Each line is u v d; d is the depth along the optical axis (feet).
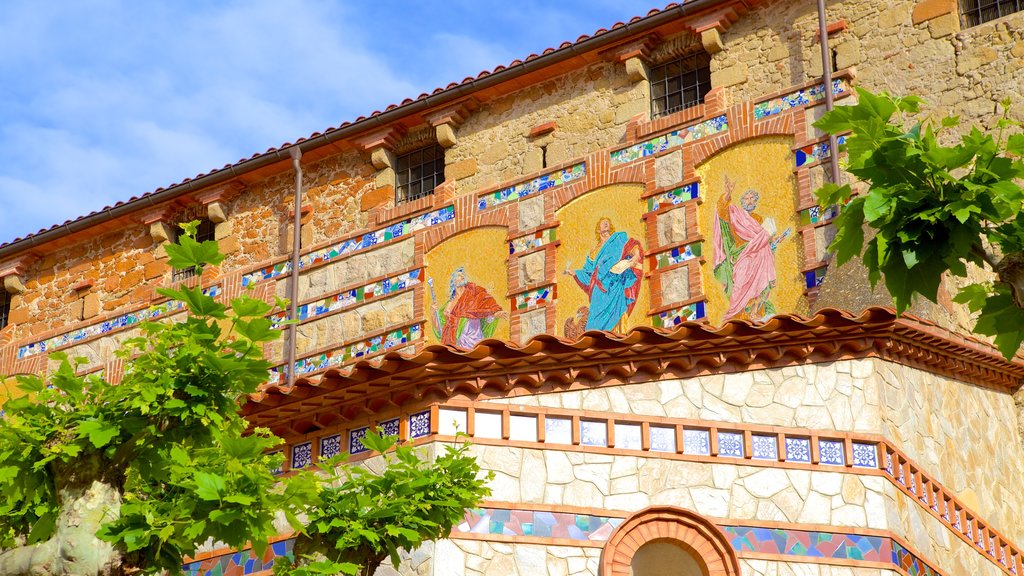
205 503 43.06
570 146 84.12
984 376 61.98
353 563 46.19
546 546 50.98
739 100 79.97
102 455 44.34
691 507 51.85
